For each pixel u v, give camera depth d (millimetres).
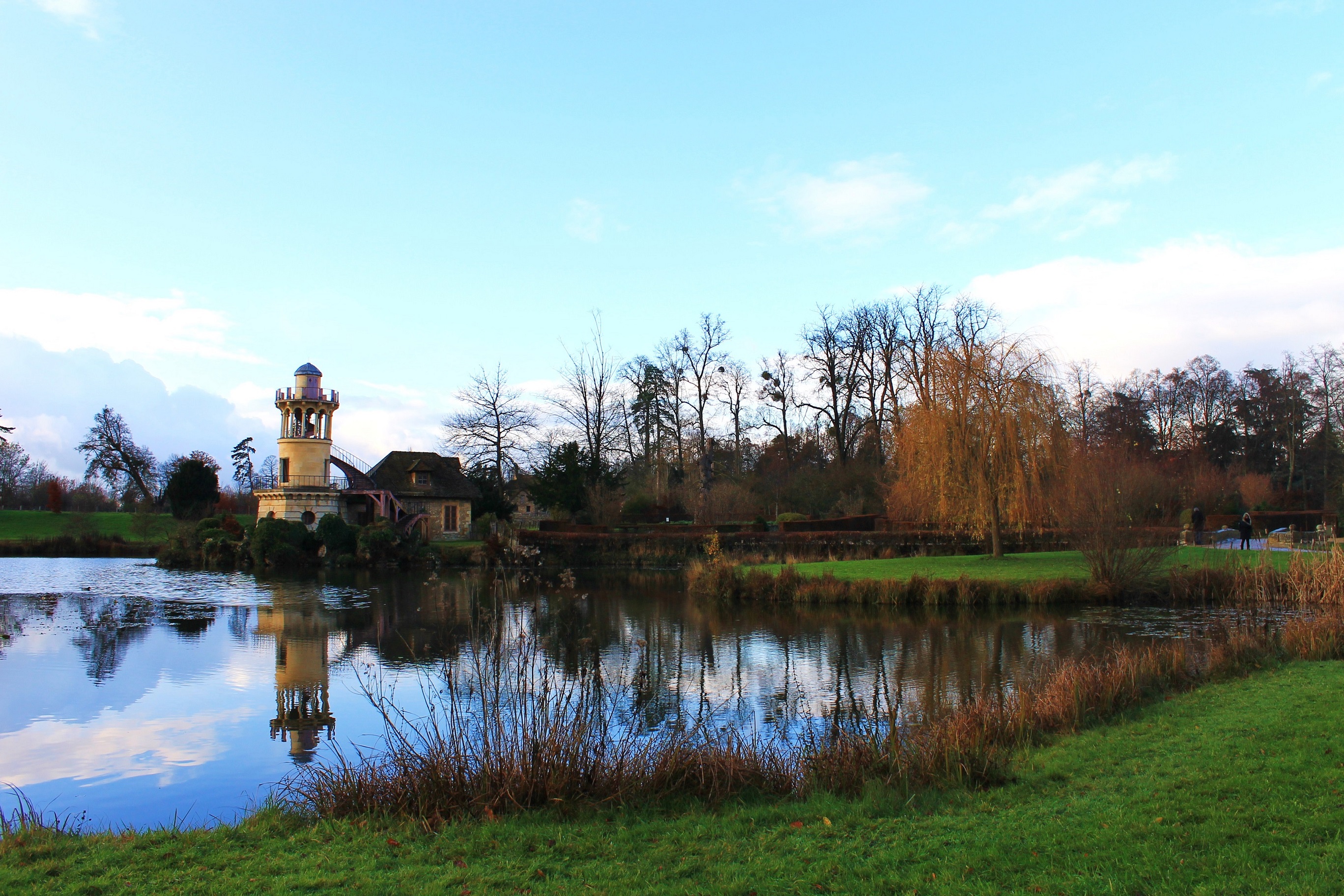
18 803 10094
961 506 30406
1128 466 34719
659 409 62000
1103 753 9250
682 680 16359
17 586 36094
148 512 70875
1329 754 8273
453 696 9539
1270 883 5367
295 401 51594
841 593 27750
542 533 46281
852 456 56781
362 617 25734
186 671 17906
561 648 19906
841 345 56969
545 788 7961
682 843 6863
